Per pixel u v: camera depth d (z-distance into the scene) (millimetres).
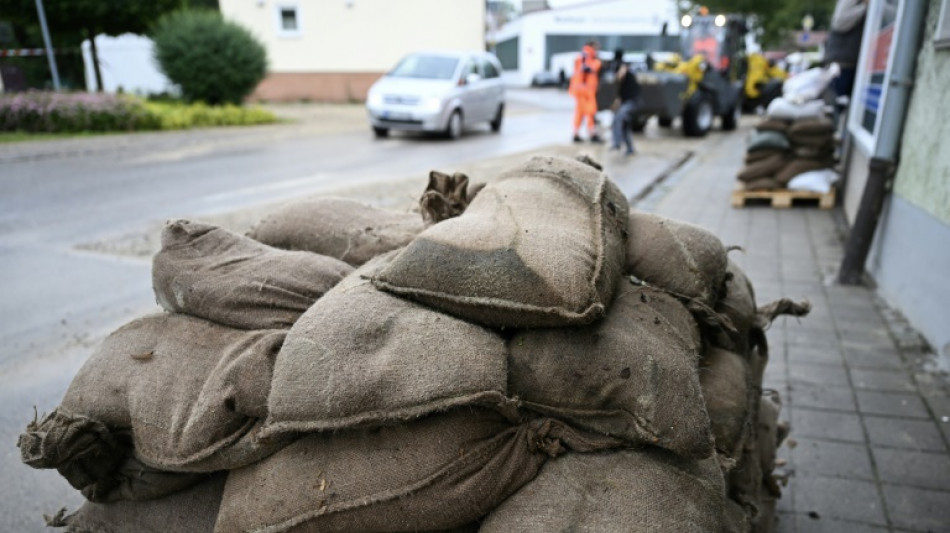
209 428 1422
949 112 3547
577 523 1240
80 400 1577
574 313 1359
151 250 5527
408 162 10023
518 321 1402
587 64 12477
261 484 1382
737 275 2260
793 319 4070
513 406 1331
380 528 1327
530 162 1909
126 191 7957
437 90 12781
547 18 41594
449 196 2014
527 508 1282
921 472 2566
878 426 2887
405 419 1287
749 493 1853
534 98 27672
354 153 11195
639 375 1367
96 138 13062
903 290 4066
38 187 8234
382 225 2062
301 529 1328
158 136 13648
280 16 22812
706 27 15922
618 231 1760
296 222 2121
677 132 15594
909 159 4156
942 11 3746
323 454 1362
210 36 17531
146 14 18672
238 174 9125
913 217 3982
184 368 1559
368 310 1419
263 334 1581
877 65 5637
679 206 7238
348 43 23062
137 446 1528
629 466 1342
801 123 7066
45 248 5605
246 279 1696
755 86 19625
